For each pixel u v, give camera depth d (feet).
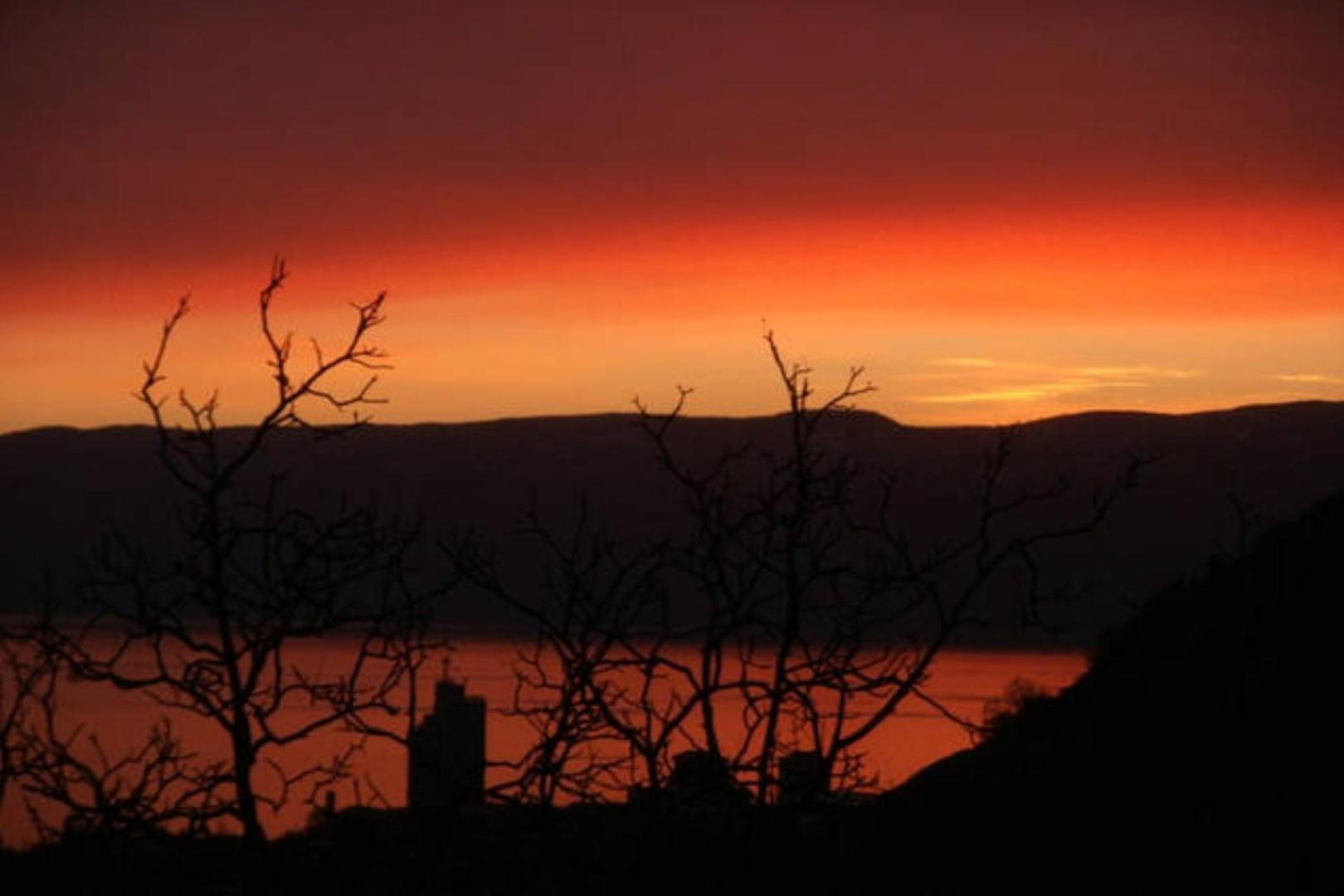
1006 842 66.13
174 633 38.86
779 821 41.50
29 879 40.04
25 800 39.70
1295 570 70.95
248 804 39.24
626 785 42.24
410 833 41.32
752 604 41.50
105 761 39.34
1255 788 65.82
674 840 42.88
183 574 38.88
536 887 41.32
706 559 41.63
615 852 41.81
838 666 41.81
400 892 40.16
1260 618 66.33
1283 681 65.51
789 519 41.57
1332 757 65.21
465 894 41.16
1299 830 62.69
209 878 41.42
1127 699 70.13
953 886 59.72
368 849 41.39
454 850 42.01
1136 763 69.21
